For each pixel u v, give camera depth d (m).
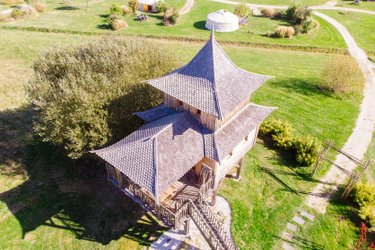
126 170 21.41
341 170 30.30
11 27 62.06
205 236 23.39
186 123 23.64
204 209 24.31
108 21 64.12
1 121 37.72
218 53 23.38
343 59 46.22
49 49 35.56
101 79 28.92
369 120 40.78
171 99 25.03
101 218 27.14
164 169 21.06
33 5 70.50
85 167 31.95
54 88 29.64
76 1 79.31
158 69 31.58
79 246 25.00
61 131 28.05
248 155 34.06
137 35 61.25
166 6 72.81
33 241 25.47
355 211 28.38
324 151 32.78
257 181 31.08
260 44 61.16
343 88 45.59
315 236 26.19
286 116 40.69
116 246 24.91
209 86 22.61
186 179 26.31
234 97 22.91
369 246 25.33
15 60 51.09
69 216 27.41
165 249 24.69
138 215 27.27
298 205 28.81
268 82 48.31
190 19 70.94
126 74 29.22
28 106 40.47
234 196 29.25
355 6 82.56
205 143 23.42
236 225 26.66
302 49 60.34
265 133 36.44
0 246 25.08
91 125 27.22
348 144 36.41
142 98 29.58
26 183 30.44
